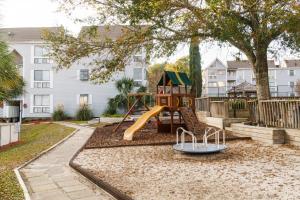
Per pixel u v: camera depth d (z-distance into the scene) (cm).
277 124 1259
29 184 722
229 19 1046
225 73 6556
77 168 834
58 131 2145
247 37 1152
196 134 1491
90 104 3625
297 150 1034
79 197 618
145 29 1298
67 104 3653
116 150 1142
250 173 750
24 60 3672
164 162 907
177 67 4391
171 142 1241
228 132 1512
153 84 4997
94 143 1323
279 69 6500
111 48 1404
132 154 1051
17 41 3650
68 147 1300
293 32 1150
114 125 2192
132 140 1375
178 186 656
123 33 1393
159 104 1612
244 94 3000
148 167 849
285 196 570
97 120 2992
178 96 1577
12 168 894
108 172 805
